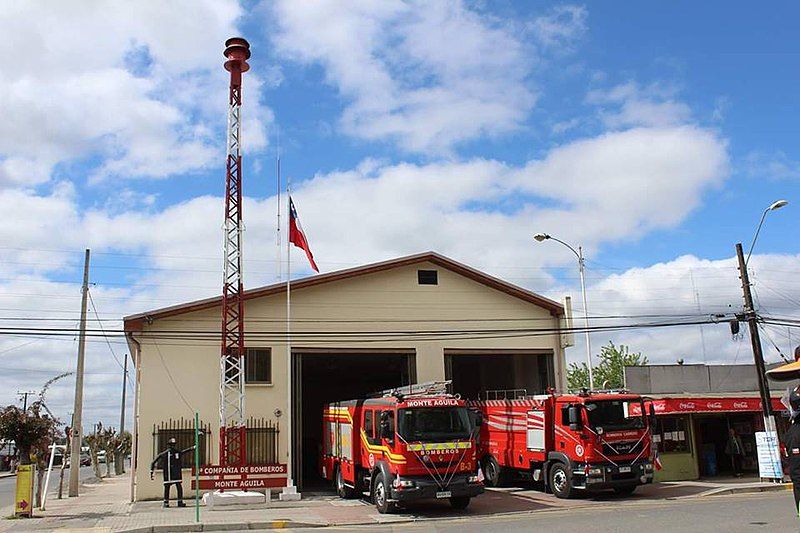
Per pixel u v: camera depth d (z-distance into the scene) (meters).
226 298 26.47
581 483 21.95
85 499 28.89
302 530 17.75
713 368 37.16
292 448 27.72
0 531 18.03
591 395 22.58
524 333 31.14
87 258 33.78
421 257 30.36
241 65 28.05
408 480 19.61
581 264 31.52
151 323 26.98
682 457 28.64
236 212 27.23
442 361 30.11
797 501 6.59
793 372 6.41
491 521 17.86
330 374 39.84
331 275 29.11
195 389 26.91
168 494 23.34
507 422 25.92
